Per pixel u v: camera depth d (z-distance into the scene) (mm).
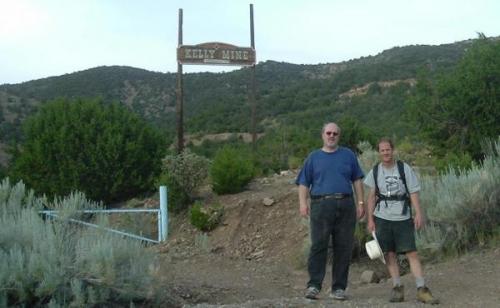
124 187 15906
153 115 50250
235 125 42281
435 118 15586
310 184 7543
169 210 14297
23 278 6926
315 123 37156
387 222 7188
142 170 16141
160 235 13234
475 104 14789
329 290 8703
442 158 14297
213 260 11656
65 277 7109
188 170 14195
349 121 18328
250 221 12945
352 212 7434
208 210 13492
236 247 12219
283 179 15797
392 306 6863
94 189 15734
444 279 8141
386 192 7227
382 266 9852
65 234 7855
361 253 10273
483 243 9469
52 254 7141
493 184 9680
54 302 6918
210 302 8531
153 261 7961
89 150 15727
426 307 6816
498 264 8492
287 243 11781
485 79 14773
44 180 15812
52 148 15836
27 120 16938
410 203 7258
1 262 6996
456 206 9398
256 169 16469
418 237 9430
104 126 16219
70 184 15594
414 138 18875
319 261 7449
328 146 7465
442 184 10453
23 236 7711
